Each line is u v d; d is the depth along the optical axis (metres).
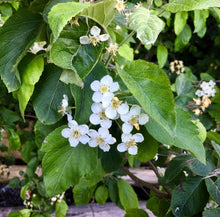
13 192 0.78
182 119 0.21
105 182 0.48
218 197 0.25
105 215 0.63
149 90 0.17
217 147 0.27
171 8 0.20
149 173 0.83
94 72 0.22
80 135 0.21
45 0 0.22
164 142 0.20
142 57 0.83
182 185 0.26
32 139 0.65
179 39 0.57
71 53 0.20
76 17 0.20
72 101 0.24
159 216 0.34
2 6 0.40
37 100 0.23
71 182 0.23
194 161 0.26
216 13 0.49
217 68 0.89
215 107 0.48
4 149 0.70
